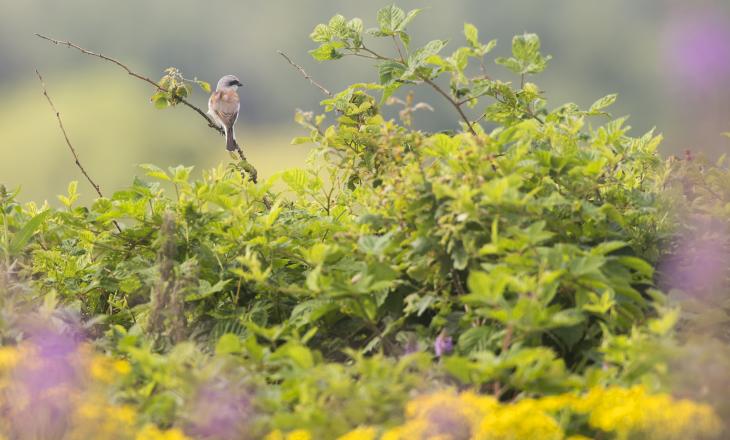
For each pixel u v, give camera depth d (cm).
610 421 667
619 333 833
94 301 1020
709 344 712
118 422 713
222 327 906
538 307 737
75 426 725
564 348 816
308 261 881
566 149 959
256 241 919
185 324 899
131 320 995
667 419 657
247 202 999
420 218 862
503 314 743
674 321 724
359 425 714
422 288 887
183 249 959
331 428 698
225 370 756
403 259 888
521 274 784
